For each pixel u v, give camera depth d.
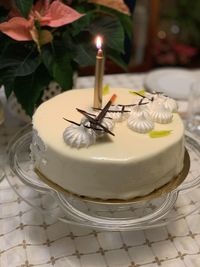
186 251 0.36
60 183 0.34
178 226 0.38
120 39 0.45
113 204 0.33
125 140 0.33
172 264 0.34
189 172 0.39
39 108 0.37
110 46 0.45
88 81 0.63
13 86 0.41
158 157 0.32
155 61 0.83
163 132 0.34
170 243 0.36
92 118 0.33
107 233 0.37
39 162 0.35
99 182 0.32
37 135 0.34
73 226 0.37
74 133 0.32
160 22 0.84
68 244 0.36
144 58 0.75
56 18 0.41
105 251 0.35
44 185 0.37
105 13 0.47
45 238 0.36
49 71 0.41
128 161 0.31
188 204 0.39
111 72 0.67
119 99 0.39
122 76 0.65
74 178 0.32
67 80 0.42
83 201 0.35
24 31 0.40
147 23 0.72
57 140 0.33
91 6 0.46
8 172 0.41
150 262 0.34
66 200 0.36
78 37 0.44
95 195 0.33
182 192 0.39
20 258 0.34
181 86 0.62
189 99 0.58
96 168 0.31
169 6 0.85
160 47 0.84
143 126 0.34
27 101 0.42
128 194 0.33
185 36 0.87
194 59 0.88
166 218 0.35
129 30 0.50
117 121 0.35
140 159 0.31
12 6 0.45
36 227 0.37
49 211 0.36
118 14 0.48
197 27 0.87
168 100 0.39
